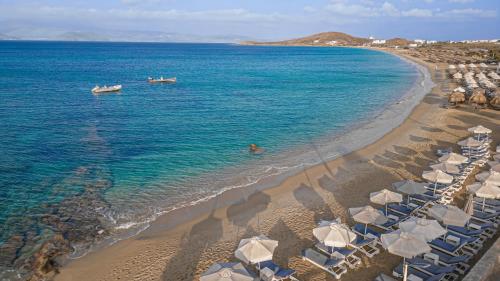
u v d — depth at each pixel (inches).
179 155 1075.9
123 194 817.5
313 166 994.7
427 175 748.0
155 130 1346.0
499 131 1274.6
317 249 600.1
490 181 704.4
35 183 864.3
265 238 515.2
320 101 1994.3
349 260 565.0
